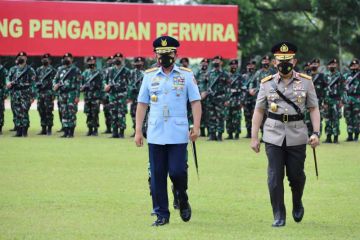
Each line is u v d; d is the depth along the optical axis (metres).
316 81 55.66
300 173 25.59
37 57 87.25
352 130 57.38
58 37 68.50
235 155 46.28
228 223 26.09
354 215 27.83
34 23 68.25
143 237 23.64
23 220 26.14
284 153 25.48
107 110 60.56
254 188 33.59
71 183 34.28
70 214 27.27
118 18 68.69
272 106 25.33
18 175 36.53
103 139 55.78
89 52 68.69
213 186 34.09
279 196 25.48
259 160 43.78
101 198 30.55
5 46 68.19
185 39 69.12
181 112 25.11
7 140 54.00
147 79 25.39
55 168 39.16
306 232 24.73
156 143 25.03
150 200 30.22
